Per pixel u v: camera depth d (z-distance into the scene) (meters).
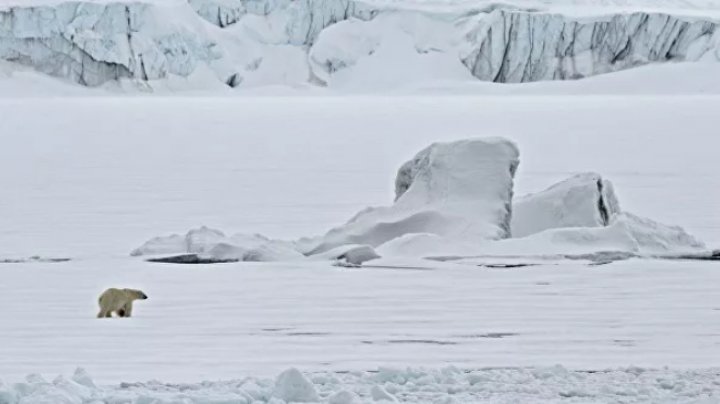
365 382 24.22
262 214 69.94
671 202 76.12
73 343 32.12
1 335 33.53
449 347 31.03
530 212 56.22
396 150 131.38
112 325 35.16
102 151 132.38
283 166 108.56
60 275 46.75
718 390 23.05
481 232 52.97
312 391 21.31
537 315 36.44
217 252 51.56
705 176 96.00
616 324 34.72
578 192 56.12
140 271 47.75
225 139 155.00
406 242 51.81
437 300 39.59
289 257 51.44
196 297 40.78
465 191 55.16
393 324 34.94
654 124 185.25
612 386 23.33
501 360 29.17
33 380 22.66
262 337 32.84
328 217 68.38
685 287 42.38
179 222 66.00
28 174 100.38
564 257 50.22
